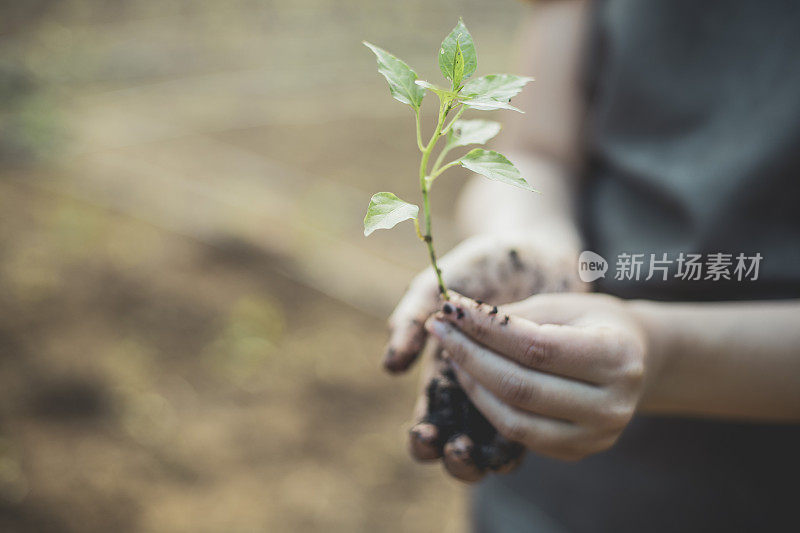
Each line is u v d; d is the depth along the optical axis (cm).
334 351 279
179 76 551
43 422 226
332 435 241
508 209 119
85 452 219
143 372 255
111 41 583
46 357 251
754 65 108
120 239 330
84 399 238
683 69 112
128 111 484
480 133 101
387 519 213
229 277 313
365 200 398
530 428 102
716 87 111
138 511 204
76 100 484
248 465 226
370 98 557
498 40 675
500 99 97
